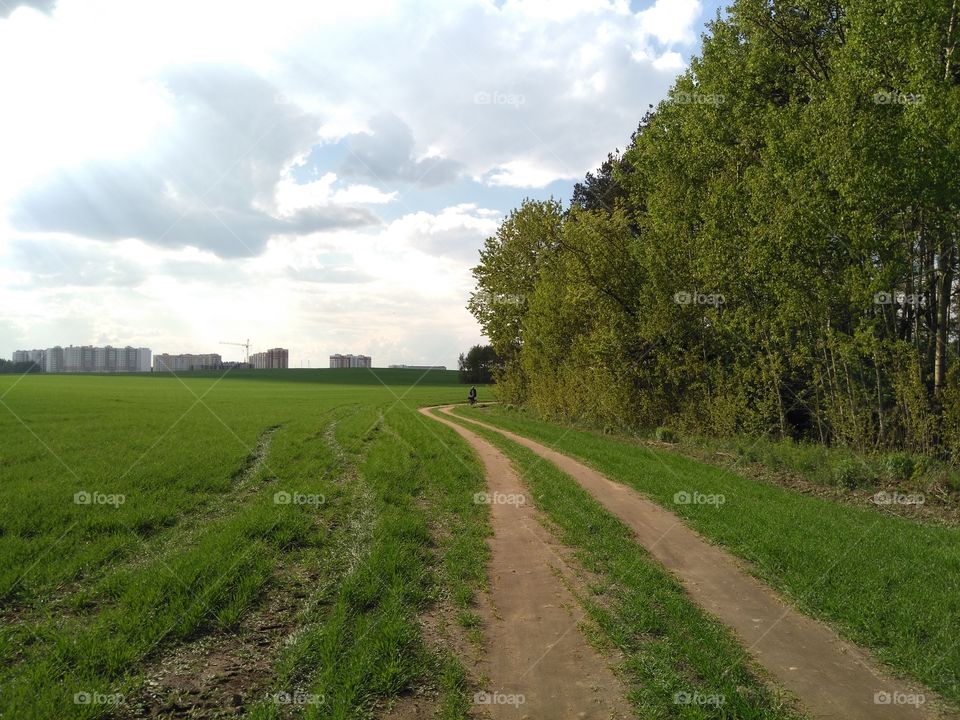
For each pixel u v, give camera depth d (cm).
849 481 1406
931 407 1529
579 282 2806
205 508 1202
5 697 487
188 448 2016
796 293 1708
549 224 4109
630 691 523
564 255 3162
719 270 2008
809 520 1077
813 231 1619
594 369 2802
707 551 943
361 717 482
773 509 1163
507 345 4466
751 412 2030
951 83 1421
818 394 1844
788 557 867
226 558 830
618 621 670
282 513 1095
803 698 518
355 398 6172
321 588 754
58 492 1267
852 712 496
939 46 1467
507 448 2145
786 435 1966
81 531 979
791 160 1678
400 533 986
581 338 2953
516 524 1104
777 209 1719
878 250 1543
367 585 750
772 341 1962
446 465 1700
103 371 14625
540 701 511
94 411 3562
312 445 2184
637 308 2639
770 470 1659
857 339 1589
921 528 1046
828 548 902
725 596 758
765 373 1973
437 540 989
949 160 1359
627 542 977
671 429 2392
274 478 1556
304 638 611
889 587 754
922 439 1516
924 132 1375
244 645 604
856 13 1576
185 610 664
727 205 1989
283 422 3222
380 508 1170
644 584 777
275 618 669
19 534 968
